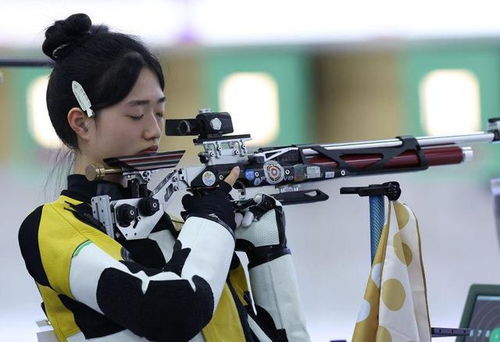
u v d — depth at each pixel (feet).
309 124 72.18
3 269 54.08
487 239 62.39
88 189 14.71
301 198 16.02
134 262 13.87
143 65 14.65
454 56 73.51
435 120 74.18
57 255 13.82
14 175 64.69
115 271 13.37
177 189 14.75
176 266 13.56
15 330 44.93
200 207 14.39
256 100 70.69
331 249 59.36
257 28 69.21
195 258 13.70
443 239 62.08
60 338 14.38
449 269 55.88
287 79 71.05
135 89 14.53
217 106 69.67
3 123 65.26
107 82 14.44
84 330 14.08
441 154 17.30
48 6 58.08
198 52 67.87
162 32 65.31
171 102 68.28
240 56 69.56
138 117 14.62
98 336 13.97
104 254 13.60
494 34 72.84
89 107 14.57
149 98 14.67
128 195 14.80
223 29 68.18
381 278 15.26
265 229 15.29
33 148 65.77
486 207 67.00
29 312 47.65
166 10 65.26
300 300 15.42
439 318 45.50
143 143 14.74
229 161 15.25
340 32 71.00
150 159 14.30
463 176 69.21
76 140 14.98
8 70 63.98
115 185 14.71
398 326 15.05
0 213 62.13
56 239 13.97
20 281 52.39
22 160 65.41
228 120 15.31
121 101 14.49
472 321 18.79
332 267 56.75
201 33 67.36
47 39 14.94
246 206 15.39
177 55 67.21
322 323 46.93
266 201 15.46
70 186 14.88
